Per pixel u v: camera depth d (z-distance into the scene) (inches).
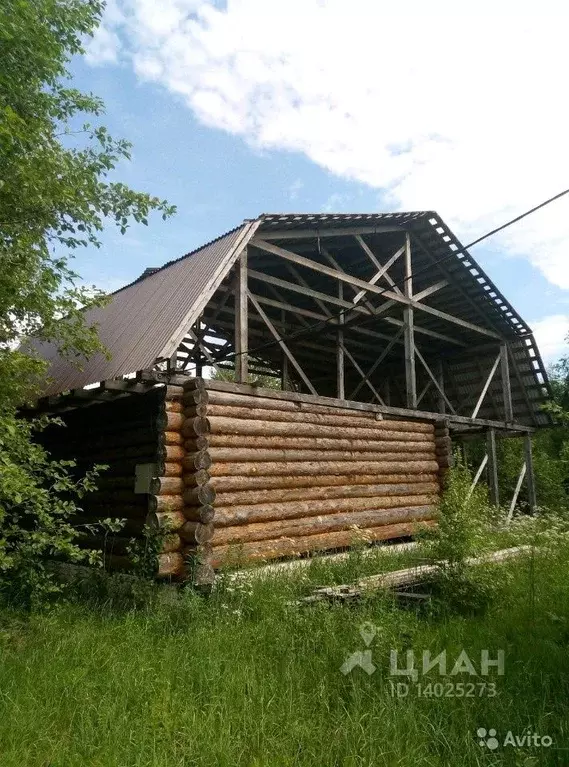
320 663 197.2
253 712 167.3
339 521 398.3
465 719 159.3
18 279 267.3
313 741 152.9
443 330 624.4
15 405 329.4
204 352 429.7
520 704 166.2
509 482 737.0
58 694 181.3
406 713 161.3
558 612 242.4
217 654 208.1
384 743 149.7
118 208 313.0
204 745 151.2
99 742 154.6
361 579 280.5
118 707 171.6
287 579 292.5
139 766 143.4
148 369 309.3
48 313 297.7
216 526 322.3
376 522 430.0
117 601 299.1
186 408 320.5
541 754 144.1
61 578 370.3
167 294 377.7
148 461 339.9
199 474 306.8
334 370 696.4
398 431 476.7
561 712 163.6
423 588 291.0
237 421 343.3
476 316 599.2
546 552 328.5
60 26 286.4
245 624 243.4
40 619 258.8
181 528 306.0
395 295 486.9
